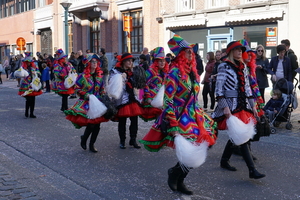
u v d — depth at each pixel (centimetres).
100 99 689
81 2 2575
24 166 626
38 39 3559
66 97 1184
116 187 523
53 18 3191
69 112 698
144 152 710
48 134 881
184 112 455
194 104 465
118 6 2389
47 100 1561
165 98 452
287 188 513
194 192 500
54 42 3225
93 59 696
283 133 847
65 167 621
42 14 3397
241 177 559
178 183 495
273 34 1595
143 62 1112
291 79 918
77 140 818
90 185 532
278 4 1555
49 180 554
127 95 699
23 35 3816
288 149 712
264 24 1631
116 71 693
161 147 476
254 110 545
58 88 1162
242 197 482
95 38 2711
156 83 730
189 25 1906
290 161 636
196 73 471
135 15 2303
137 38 2303
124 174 581
